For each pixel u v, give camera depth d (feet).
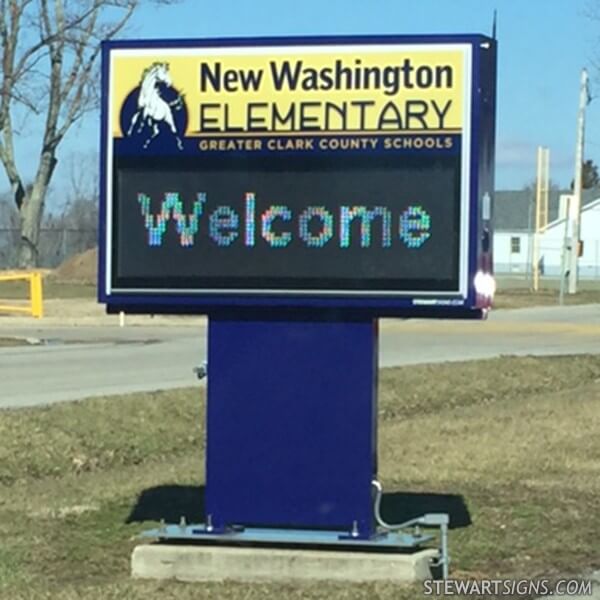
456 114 24.08
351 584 24.04
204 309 25.20
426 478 36.52
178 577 24.77
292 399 24.99
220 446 25.30
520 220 311.88
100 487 35.58
